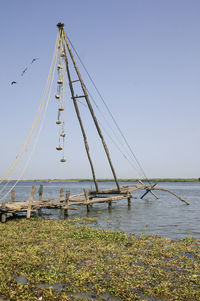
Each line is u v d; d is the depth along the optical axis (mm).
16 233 18609
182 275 11109
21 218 25312
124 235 18172
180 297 9227
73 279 10680
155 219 26828
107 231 19344
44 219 24922
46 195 60781
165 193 73688
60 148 23844
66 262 12531
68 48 27328
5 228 20250
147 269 11773
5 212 22797
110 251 14430
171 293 9523
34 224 21969
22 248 14820
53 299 9086
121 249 14906
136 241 16688
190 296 9305
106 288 9914
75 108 30312
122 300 9094
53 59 24672
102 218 27375
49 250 14477
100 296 9328
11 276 10883
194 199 51906
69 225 21906
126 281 10477
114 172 34219
